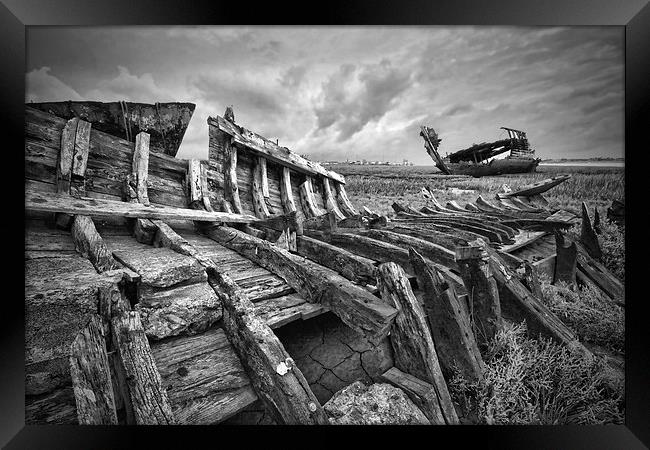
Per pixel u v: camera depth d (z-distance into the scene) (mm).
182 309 1848
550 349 2480
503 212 6715
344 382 2285
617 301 3734
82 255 2213
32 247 2201
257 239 3098
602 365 2432
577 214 6047
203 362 1688
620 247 4773
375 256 3283
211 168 4676
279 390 1567
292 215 3439
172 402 1437
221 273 2254
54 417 1276
